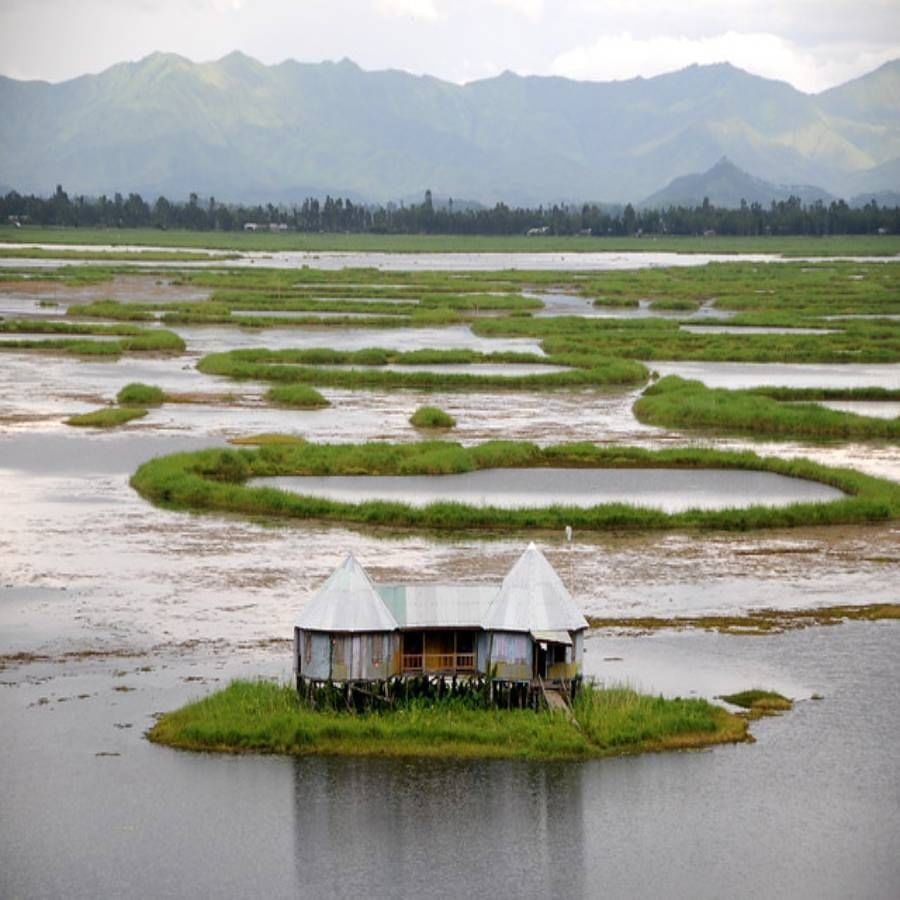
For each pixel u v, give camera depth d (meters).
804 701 76.75
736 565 104.31
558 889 56.75
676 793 65.19
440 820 62.19
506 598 73.44
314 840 60.12
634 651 84.25
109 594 93.50
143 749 68.56
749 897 56.41
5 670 78.94
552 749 68.56
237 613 89.81
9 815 61.66
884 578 101.38
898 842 61.16
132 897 55.56
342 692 72.44
